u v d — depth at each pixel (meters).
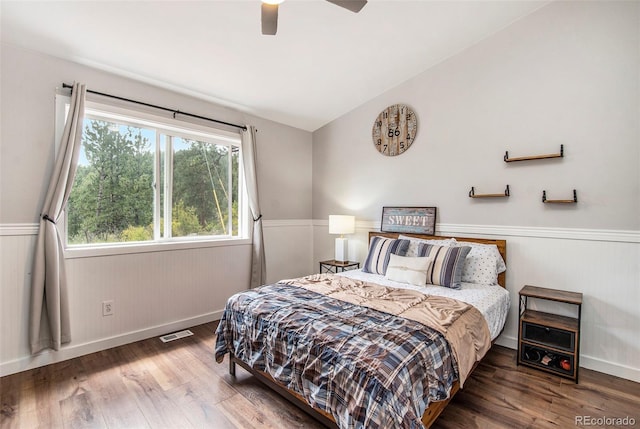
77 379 2.22
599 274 2.41
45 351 2.40
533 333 2.45
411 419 1.27
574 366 2.23
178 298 3.20
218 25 2.34
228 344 2.26
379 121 3.83
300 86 3.43
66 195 2.44
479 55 2.99
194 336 3.04
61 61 2.48
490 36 2.92
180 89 3.13
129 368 2.39
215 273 3.52
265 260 3.98
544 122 2.64
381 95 3.80
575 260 2.51
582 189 2.47
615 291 2.35
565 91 2.54
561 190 2.57
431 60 3.23
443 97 3.26
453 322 1.85
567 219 2.55
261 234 3.85
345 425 1.37
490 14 2.65
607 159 2.36
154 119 3.00
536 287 2.67
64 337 2.45
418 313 1.93
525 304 2.63
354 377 1.38
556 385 2.19
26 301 2.33
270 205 4.13
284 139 4.29
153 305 3.02
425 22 2.65
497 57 2.88
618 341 2.33
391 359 1.40
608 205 2.37
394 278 2.86
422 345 1.55
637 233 2.26
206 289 3.44
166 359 2.55
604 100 2.37
